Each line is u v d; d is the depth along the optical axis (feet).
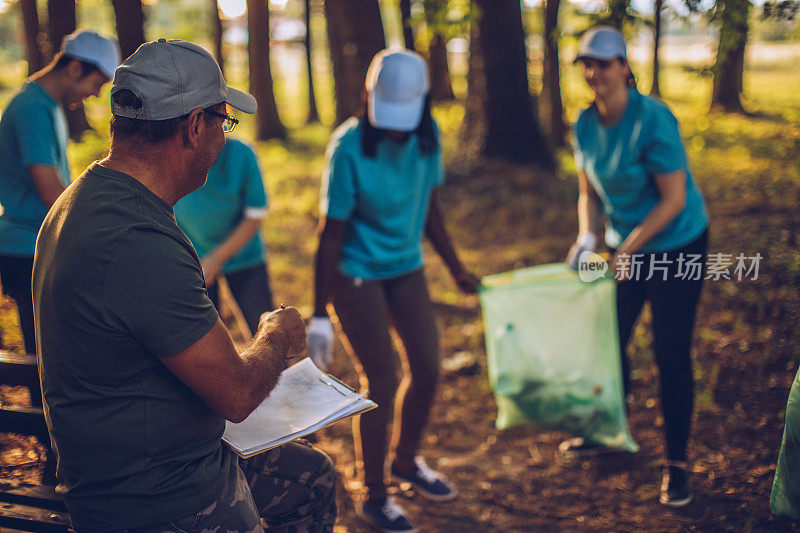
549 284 10.82
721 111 43.16
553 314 10.89
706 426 12.35
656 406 13.34
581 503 10.93
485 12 33.12
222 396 5.29
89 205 5.01
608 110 10.03
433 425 13.65
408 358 10.35
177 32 74.23
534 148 34.04
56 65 9.59
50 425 5.32
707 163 32.27
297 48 74.18
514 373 11.10
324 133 60.80
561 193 30.32
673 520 10.25
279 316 6.35
